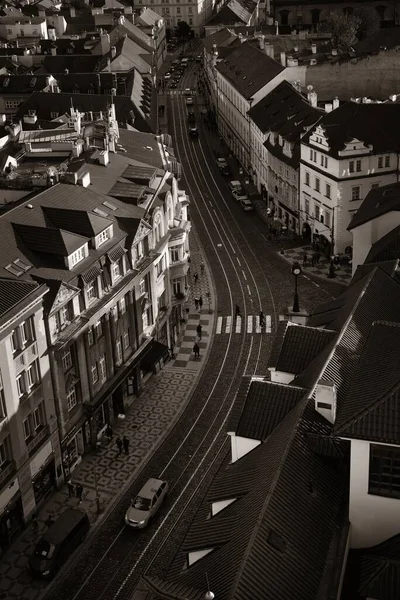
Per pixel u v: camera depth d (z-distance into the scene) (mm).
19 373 70625
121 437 86812
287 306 115938
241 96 179125
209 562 45438
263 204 161625
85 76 185000
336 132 130625
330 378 56125
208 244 141500
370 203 113500
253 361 101188
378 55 168000
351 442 44469
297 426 50906
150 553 69500
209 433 86562
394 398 44469
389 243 93188
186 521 73062
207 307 116812
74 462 81688
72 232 83000
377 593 42562
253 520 44281
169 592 42719
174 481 79000
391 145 129000
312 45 197250
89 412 82125
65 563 68750
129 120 158750
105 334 85375
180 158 195500
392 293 73750
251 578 40625
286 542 43406
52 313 74625
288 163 143375
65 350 77938
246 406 57219
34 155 111000
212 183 176375
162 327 102188
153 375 98750
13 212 82438
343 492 48906
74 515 71438
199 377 98250
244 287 122938
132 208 94562
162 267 100875
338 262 130000
